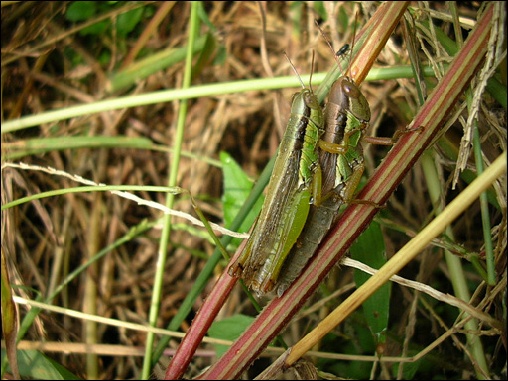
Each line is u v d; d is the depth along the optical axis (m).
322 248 0.08
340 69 0.08
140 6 0.15
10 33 0.14
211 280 0.16
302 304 0.08
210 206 0.17
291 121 0.09
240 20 0.17
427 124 0.08
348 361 0.12
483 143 0.10
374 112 0.14
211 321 0.08
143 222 0.14
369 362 0.12
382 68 0.10
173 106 0.17
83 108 0.12
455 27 0.09
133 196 0.09
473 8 0.13
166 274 0.16
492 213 0.12
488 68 0.07
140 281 0.16
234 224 0.10
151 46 0.17
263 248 0.08
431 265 0.12
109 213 0.16
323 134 0.09
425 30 0.10
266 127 0.17
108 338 0.15
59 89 0.16
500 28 0.07
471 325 0.10
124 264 0.16
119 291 0.16
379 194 0.08
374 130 0.13
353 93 0.08
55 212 0.15
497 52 0.07
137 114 0.17
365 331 0.12
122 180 0.17
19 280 0.13
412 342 0.12
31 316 0.12
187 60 0.13
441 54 0.09
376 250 0.10
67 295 0.15
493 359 0.10
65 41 0.15
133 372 0.14
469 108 0.08
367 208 0.08
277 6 0.17
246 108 0.17
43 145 0.14
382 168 0.08
